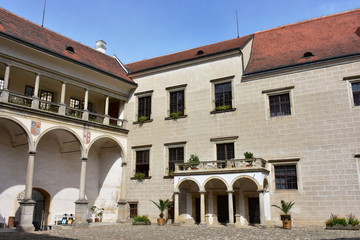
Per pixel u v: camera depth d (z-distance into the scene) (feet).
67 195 86.89
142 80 96.32
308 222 66.64
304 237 48.26
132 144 92.53
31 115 70.38
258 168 66.03
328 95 69.87
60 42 87.40
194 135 83.46
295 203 68.54
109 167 94.12
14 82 79.41
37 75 73.51
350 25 81.46
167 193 83.41
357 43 72.69
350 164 65.10
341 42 76.02
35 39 77.10
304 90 72.54
